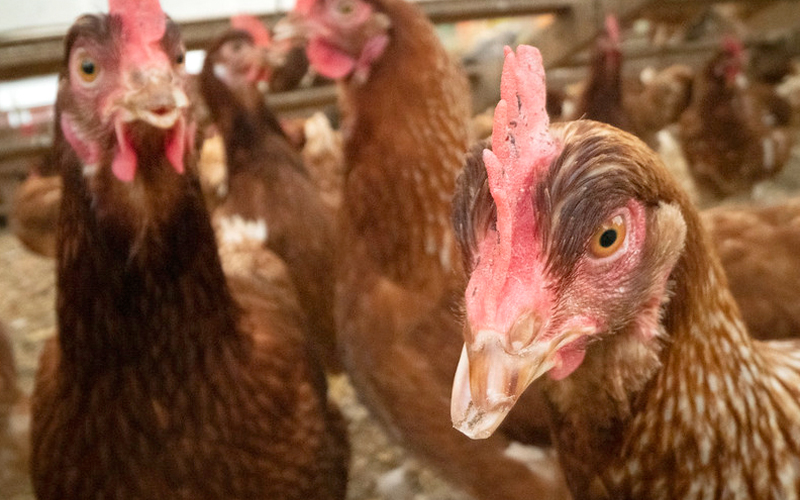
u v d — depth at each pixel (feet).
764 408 0.86
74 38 0.98
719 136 3.51
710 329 0.81
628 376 0.79
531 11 2.89
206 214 1.08
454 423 0.68
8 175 4.36
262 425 1.19
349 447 1.55
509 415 1.25
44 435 1.16
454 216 0.74
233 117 1.96
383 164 1.45
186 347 1.08
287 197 1.90
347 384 2.28
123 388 1.08
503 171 0.68
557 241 0.69
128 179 0.99
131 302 1.04
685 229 0.76
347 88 1.53
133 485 1.12
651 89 4.11
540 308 0.69
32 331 2.94
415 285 1.43
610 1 2.83
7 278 3.61
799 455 0.87
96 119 0.97
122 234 1.01
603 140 0.71
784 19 4.91
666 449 0.82
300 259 1.89
